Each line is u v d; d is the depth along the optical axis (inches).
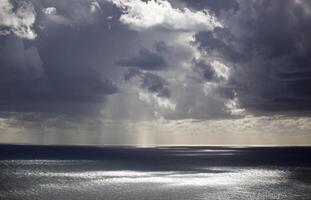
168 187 3449.8
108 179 4035.4
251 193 3157.0
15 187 3302.2
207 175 4621.1
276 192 3216.0
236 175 4655.5
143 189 3307.1
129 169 5329.7
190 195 3021.7
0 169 5049.2
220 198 2913.4
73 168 5403.5
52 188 3284.9
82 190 3203.7
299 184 3759.8
